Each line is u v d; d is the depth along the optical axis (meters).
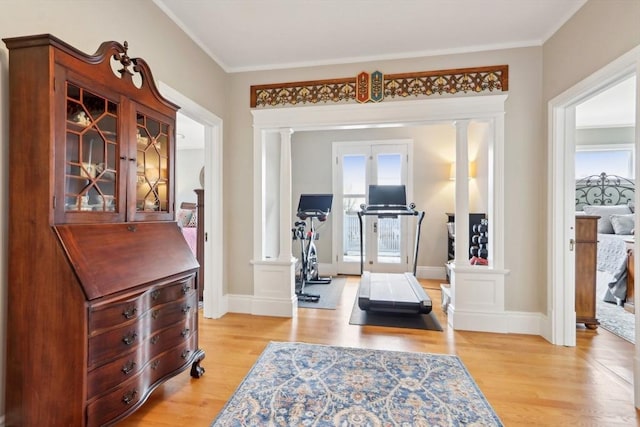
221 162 3.31
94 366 1.34
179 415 1.71
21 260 1.35
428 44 2.93
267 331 2.92
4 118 1.40
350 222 5.66
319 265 5.70
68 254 1.31
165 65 2.44
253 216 3.44
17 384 1.37
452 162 5.31
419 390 1.94
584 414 1.73
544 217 2.82
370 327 3.02
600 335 2.83
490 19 2.54
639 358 1.80
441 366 2.25
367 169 5.58
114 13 1.99
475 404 1.80
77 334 1.30
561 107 2.64
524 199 2.91
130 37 2.12
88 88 1.45
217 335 2.81
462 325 2.98
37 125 1.31
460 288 3.00
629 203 5.29
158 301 1.74
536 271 2.90
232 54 3.13
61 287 1.31
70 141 1.42
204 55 2.98
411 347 2.58
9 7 1.43
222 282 3.37
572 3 2.32
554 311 2.67
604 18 2.09
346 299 4.03
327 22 2.59
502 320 2.93
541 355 2.44
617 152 5.41
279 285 3.37
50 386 1.33
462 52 2.99
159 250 1.80
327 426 1.61
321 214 4.46
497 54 2.94
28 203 1.33
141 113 1.79
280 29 2.70
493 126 2.96
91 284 1.32
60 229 1.33
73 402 1.31
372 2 2.34
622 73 1.99
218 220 3.30
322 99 3.26
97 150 1.55
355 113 3.20
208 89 3.06
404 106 3.10
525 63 2.88
